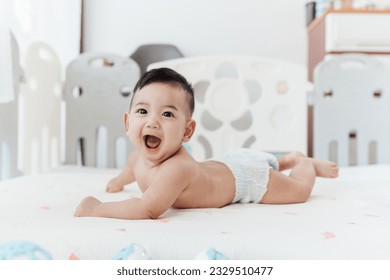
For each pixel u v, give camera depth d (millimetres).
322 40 2143
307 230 627
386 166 1619
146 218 686
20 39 1696
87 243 562
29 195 891
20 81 1396
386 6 2146
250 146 1815
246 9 2539
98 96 1815
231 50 2543
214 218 693
